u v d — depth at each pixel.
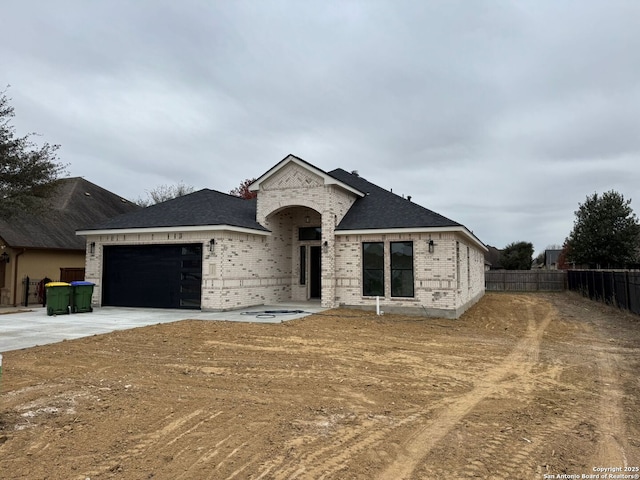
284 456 4.34
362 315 15.09
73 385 6.66
